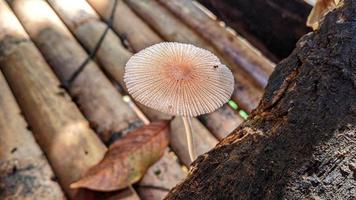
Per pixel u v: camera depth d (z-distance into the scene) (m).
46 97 0.15
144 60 0.10
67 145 0.13
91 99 0.15
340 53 0.09
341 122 0.08
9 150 0.13
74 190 0.12
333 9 0.10
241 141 0.08
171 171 0.13
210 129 0.15
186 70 0.10
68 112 0.14
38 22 0.18
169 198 0.08
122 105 0.15
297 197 0.07
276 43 0.19
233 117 0.15
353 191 0.07
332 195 0.07
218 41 0.18
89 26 0.19
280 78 0.09
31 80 0.15
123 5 0.21
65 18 0.19
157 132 0.13
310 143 0.07
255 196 0.07
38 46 0.17
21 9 0.19
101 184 0.12
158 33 0.19
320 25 0.10
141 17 0.20
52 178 0.13
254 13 0.19
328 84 0.08
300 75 0.09
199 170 0.08
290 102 0.08
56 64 0.16
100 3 0.20
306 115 0.08
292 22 0.18
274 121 0.08
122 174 0.12
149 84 0.09
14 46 0.17
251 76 0.17
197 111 0.09
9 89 0.15
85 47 0.18
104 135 0.14
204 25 0.19
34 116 0.14
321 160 0.07
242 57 0.17
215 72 0.10
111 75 0.17
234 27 0.21
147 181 0.13
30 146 0.13
